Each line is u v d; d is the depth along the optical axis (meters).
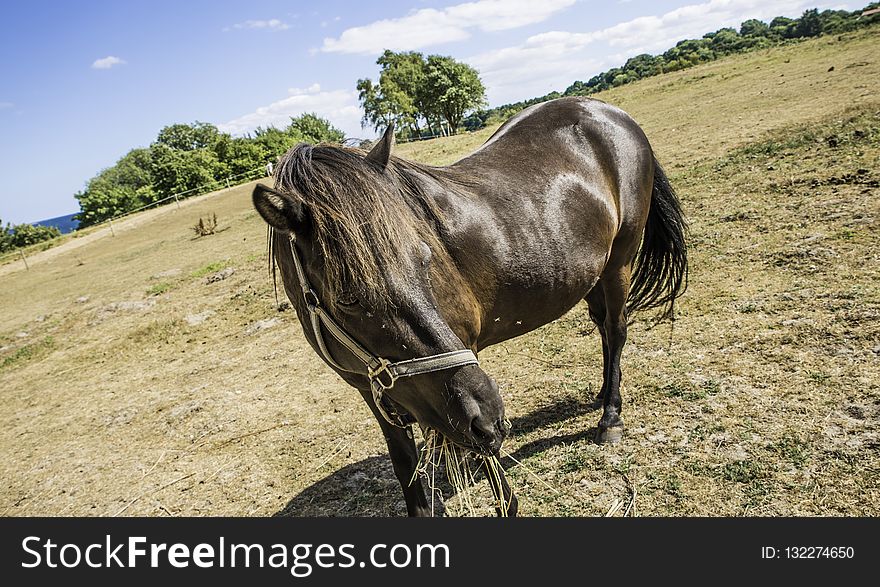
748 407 3.46
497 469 2.71
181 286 11.75
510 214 2.74
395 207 2.14
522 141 3.17
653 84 30.83
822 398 3.35
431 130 56.91
